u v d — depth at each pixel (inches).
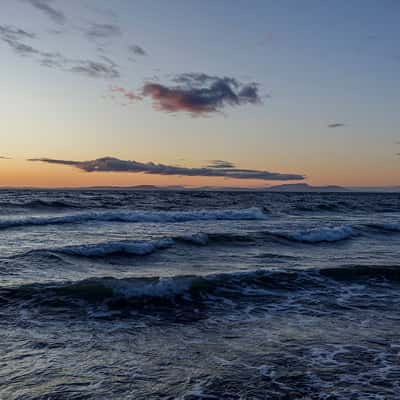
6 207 1211.2
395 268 442.0
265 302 332.5
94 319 279.1
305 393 179.5
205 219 1061.8
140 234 716.7
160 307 310.7
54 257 467.8
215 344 238.4
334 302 337.4
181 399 171.2
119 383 184.5
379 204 2391.7
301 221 1075.3
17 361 205.5
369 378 196.2
